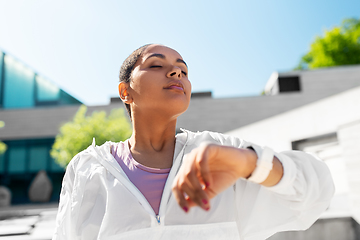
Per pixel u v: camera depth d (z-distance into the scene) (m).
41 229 4.48
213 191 0.57
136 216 0.86
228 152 0.59
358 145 4.06
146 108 0.99
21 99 17.81
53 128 16.47
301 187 0.76
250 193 0.92
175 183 0.52
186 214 0.88
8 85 17.62
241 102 15.05
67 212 0.96
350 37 25.19
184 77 1.01
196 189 0.49
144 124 1.02
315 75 15.05
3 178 16.22
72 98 20.33
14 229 4.56
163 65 1.00
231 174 0.61
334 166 5.09
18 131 16.53
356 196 3.96
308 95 14.86
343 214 3.95
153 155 1.02
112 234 0.84
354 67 15.00
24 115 16.69
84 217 0.93
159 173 0.96
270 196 0.88
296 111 6.15
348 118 4.66
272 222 0.87
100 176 0.94
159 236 0.84
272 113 14.84
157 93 0.95
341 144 4.45
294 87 15.31
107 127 12.15
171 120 1.01
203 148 0.53
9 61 17.78
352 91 4.54
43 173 14.00
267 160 0.67
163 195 0.90
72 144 11.84
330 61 25.11
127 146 1.05
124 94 1.08
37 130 16.48
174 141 1.07
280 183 0.72
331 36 25.41
